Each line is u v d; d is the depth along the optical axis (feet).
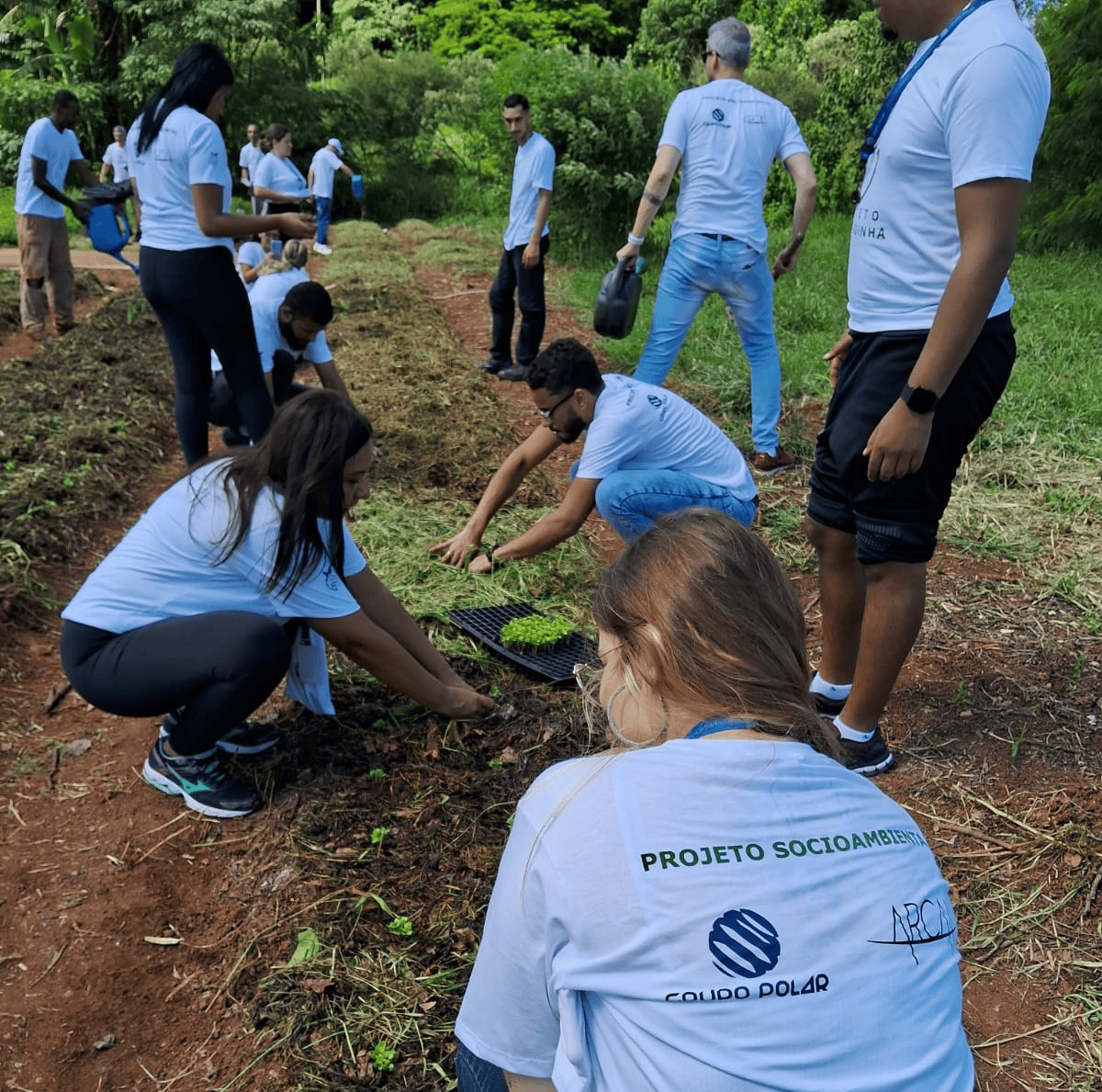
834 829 4.20
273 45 65.21
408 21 101.14
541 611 14.16
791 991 3.84
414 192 61.87
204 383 16.49
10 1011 8.30
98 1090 7.68
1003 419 20.47
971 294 8.46
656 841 4.02
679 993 3.80
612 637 4.73
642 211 18.16
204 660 9.36
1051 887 9.48
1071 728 11.59
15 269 35.83
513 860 4.26
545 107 38.93
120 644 9.59
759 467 19.30
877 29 50.55
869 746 10.80
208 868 9.73
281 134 36.37
